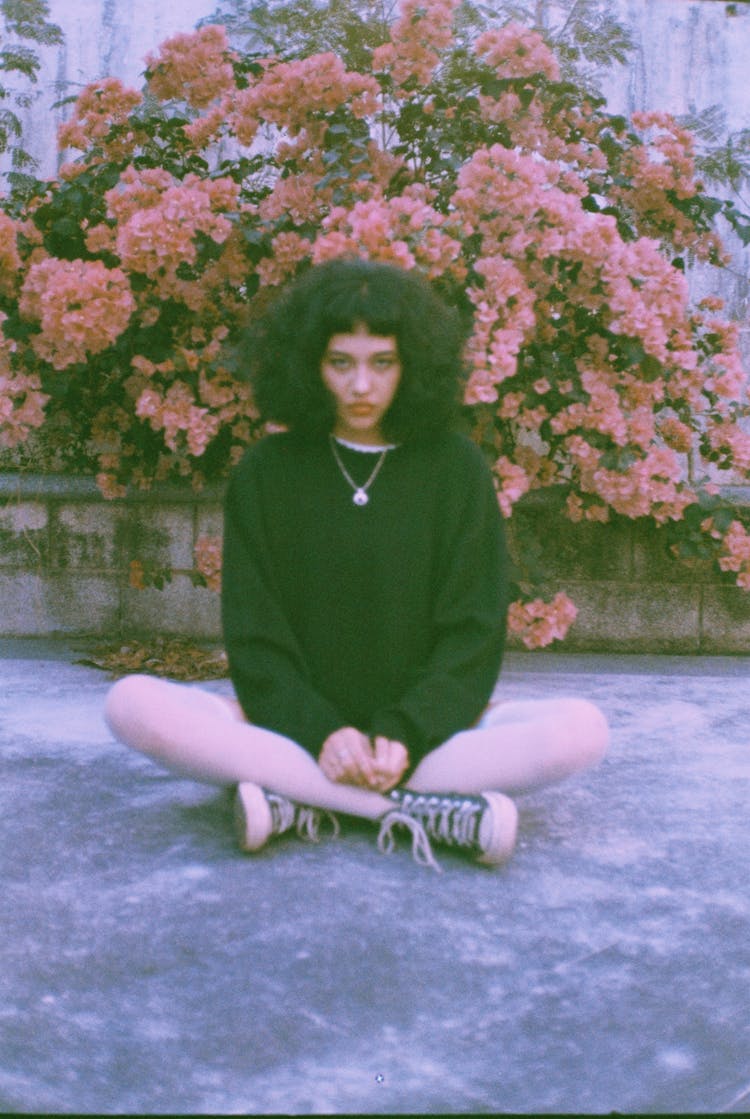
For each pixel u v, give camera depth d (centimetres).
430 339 226
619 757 303
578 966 175
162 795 260
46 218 410
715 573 461
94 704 354
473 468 239
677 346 411
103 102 420
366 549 228
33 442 460
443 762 219
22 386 399
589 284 392
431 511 233
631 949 182
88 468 461
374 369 224
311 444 239
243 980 170
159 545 461
